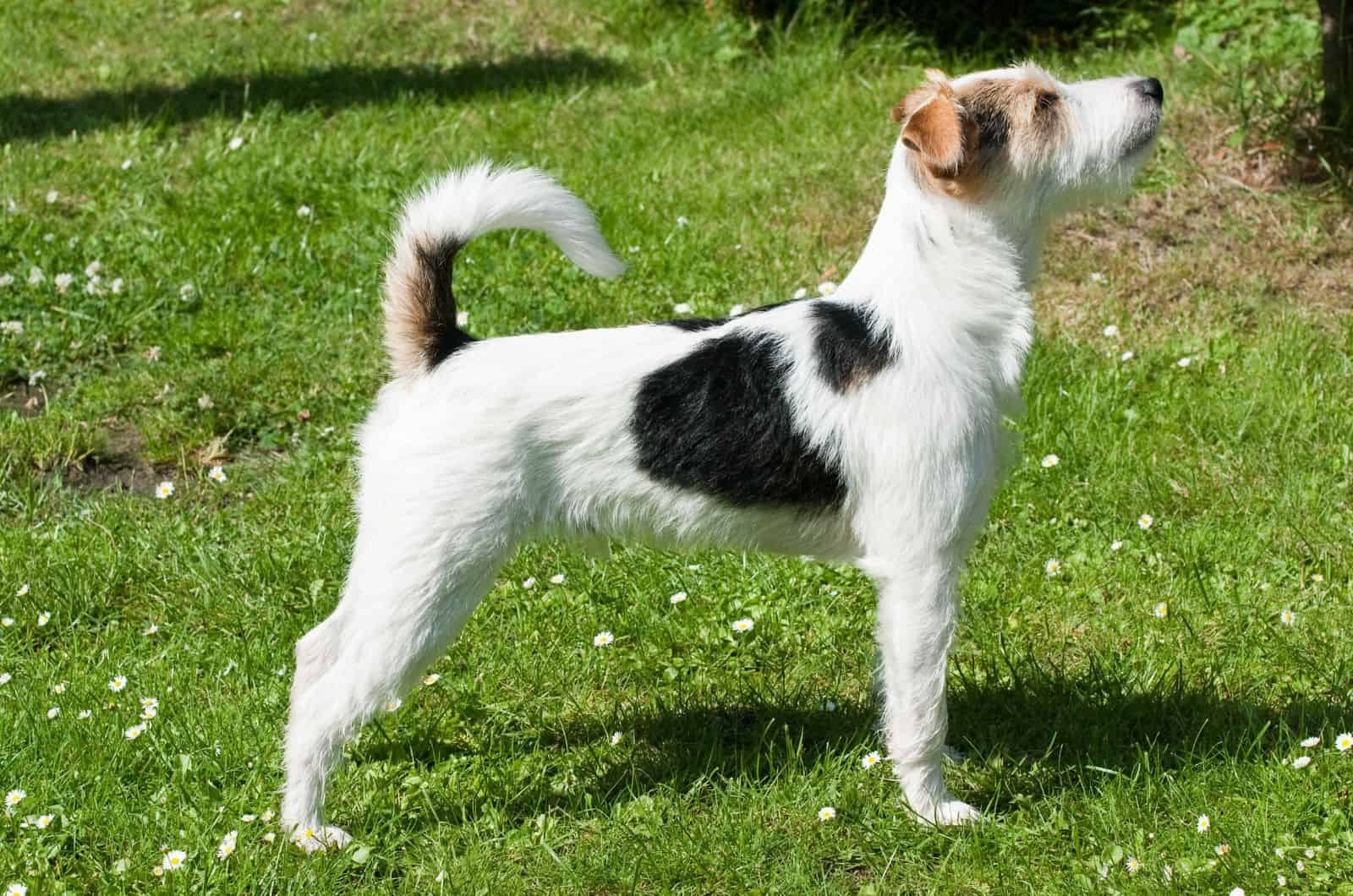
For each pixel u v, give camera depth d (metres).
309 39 11.82
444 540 3.92
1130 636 5.16
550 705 5.00
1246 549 5.54
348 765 4.62
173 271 8.03
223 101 10.52
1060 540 5.72
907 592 4.08
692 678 5.11
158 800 4.39
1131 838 4.09
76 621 5.43
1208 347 6.92
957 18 11.20
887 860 4.15
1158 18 10.52
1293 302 7.24
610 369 3.97
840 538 4.21
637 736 4.82
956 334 4.00
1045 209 4.14
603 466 4.01
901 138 4.02
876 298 4.05
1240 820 4.07
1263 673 4.85
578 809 4.45
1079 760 4.52
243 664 5.11
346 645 4.07
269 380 7.11
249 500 6.31
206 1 12.73
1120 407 6.54
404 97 10.49
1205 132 8.39
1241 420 6.34
